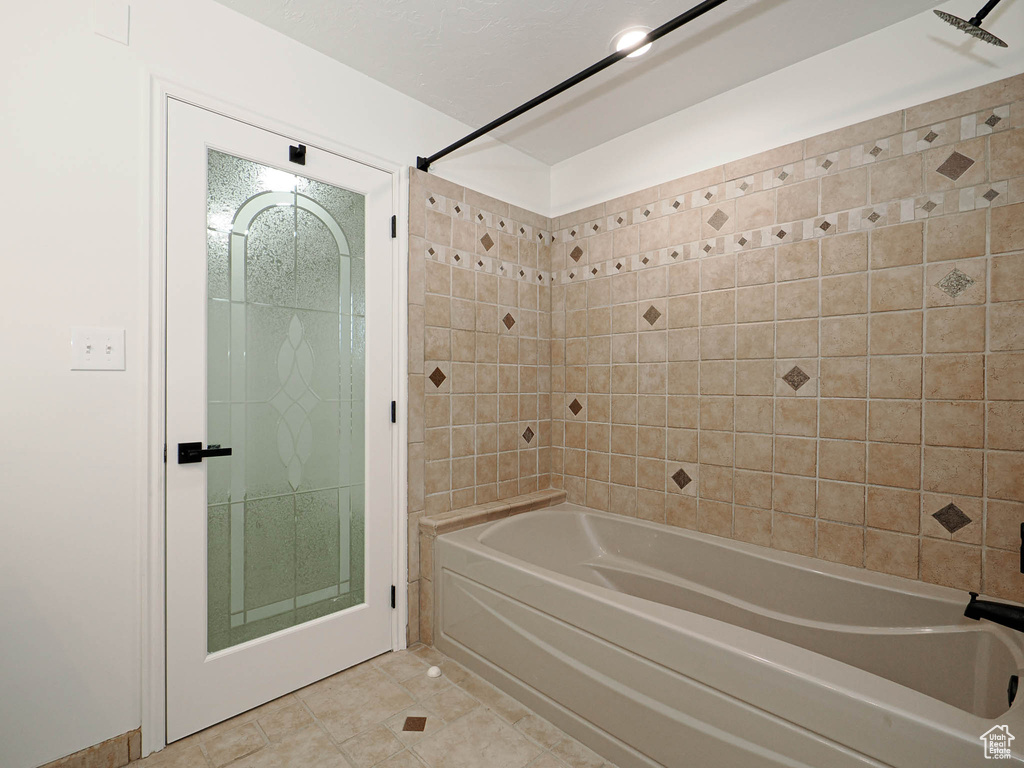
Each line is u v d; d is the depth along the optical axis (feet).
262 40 5.45
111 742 4.49
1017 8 4.72
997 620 4.48
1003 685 3.98
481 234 7.79
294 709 5.42
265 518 5.57
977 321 4.93
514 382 8.27
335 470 6.16
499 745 4.91
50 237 4.17
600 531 7.80
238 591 5.37
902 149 5.37
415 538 6.88
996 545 4.84
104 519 4.46
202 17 5.02
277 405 5.65
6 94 3.99
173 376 4.84
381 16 5.32
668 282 7.36
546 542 7.68
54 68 4.20
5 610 4.03
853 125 5.69
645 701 4.41
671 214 7.34
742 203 6.59
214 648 5.19
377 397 6.51
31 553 4.13
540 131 7.84
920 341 5.26
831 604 5.51
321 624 5.96
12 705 4.06
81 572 4.35
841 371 5.78
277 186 5.63
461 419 7.46
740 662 3.79
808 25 5.44
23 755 4.10
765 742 3.66
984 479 4.91
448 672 6.18
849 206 5.72
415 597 6.88
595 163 8.34
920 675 4.77
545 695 5.29
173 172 4.83
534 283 8.64
